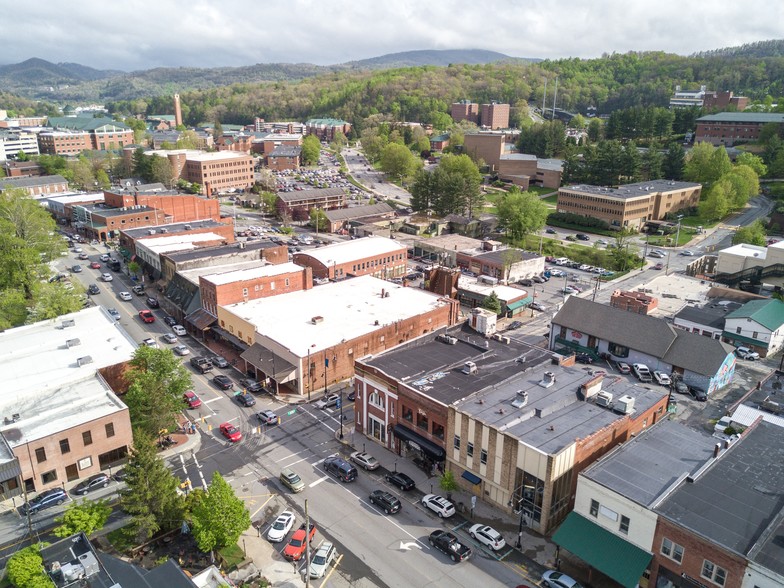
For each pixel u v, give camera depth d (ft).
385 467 205.67
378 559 160.35
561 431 177.88
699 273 459.73
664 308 346.54
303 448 217.15
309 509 181.68
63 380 226.17
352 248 446.19
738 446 173.99
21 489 186.70
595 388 204.64
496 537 164.45
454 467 192.65
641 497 148.15
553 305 391.04
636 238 585.22
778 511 142.72
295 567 156.87
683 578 138.82
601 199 611.47
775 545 130.00
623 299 337.72
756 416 224.33
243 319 292.61
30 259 343.05
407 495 189.57
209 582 139.95
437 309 315.99
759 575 123.85
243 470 202.49
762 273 408.26
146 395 212.23
